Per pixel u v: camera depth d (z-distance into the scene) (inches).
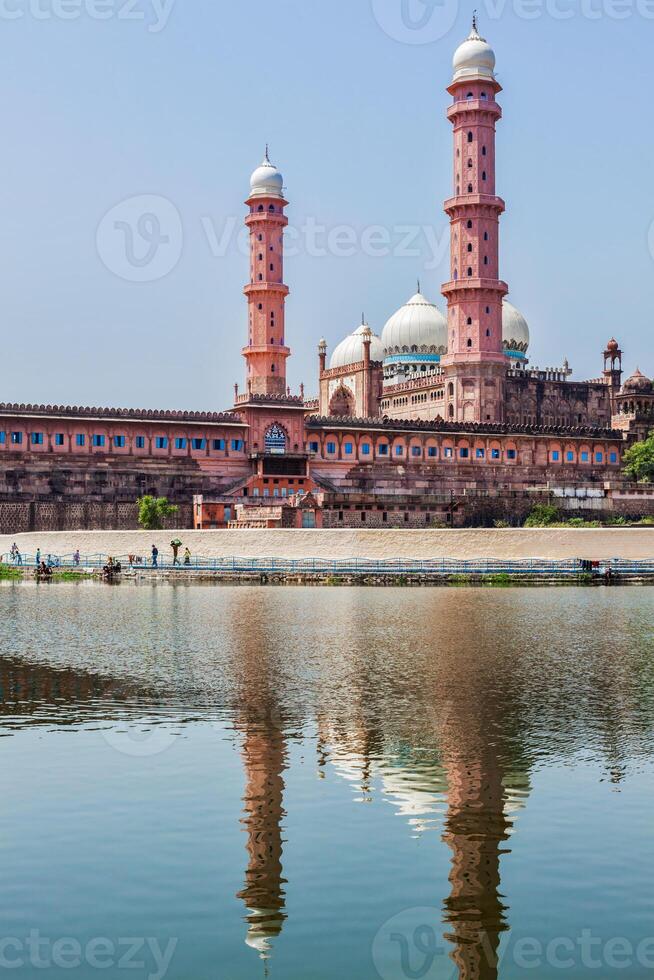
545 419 6850.4
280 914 751.7
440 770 1091.9
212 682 1567.4
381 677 1614.2
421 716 1332.4
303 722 1301.7
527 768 1099.9
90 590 3425.2
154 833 914.1
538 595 3196.4
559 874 826.8
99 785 1041.5
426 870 832.3
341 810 970.1
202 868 839.1
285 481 5526.6
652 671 1676.9
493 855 861.2
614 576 3730.3
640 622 2390.5
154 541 4520.2
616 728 1267.2
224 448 5516.7
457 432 5964.6
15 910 767.7
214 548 4471.0
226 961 695.7
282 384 5900.6
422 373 7308.1
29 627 2276.1
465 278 6092.5
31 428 5093.5
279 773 1082.1
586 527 5007.4
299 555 4419.3
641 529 4549.7
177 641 2033.7
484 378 6136.8
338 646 1964.8
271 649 1925.4
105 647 1950.1
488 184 6063.0
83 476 5162.4
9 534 4790.8
